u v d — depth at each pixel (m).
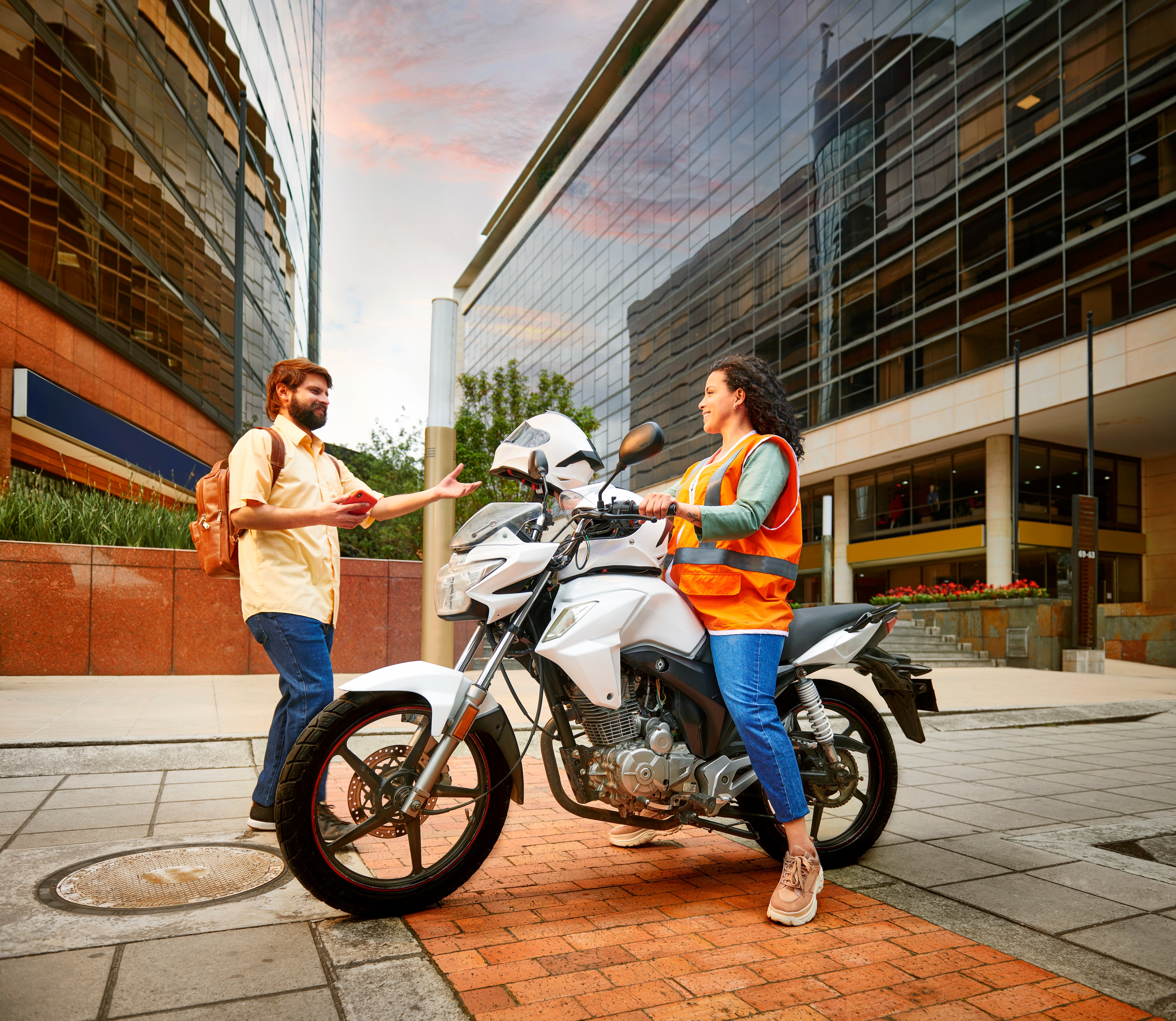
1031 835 3.46
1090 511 17.03
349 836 2.36
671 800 2.63
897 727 6.67
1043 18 23.50
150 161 20.00
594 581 2.61
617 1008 1.86
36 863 2.73
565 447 2.75
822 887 2.56
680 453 39.41
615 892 2.68
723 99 37.88
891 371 27.59
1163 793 4.39
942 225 26.12
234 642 8.03
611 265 48.22
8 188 14.48
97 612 7.59
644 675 2.65
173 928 2.22
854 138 29.80
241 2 28.02
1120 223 21.28
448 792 2.52
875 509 29.84
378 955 2.09
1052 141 23.08
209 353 24.03
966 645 17.80
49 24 15.88
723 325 36.59
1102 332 21.22
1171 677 14.59
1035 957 2.19
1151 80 20.88
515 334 63.91
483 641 2.68
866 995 1.96
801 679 2.94
